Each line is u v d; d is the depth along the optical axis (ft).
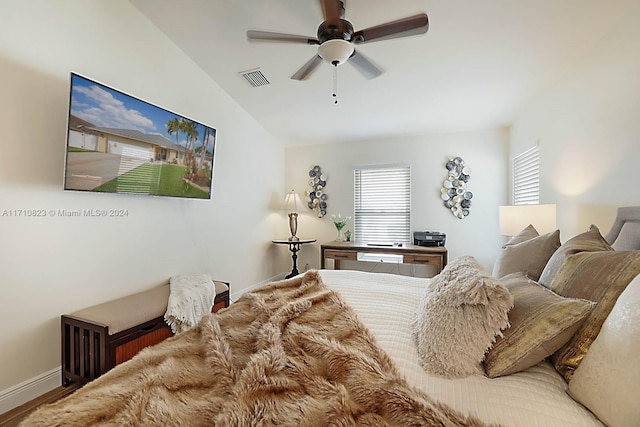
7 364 5.89
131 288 8.20
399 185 14.47
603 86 6.67
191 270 10.19
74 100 6.31
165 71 9.08
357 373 3.02
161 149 8.32
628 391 2.23
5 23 5.79
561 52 7.66
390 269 14.67
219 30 8.56
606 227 6.54
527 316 3.19
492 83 9.56
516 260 5.45
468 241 13.30
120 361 6.34
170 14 8.28
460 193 13.38
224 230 11.74
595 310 3.00
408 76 9.51
